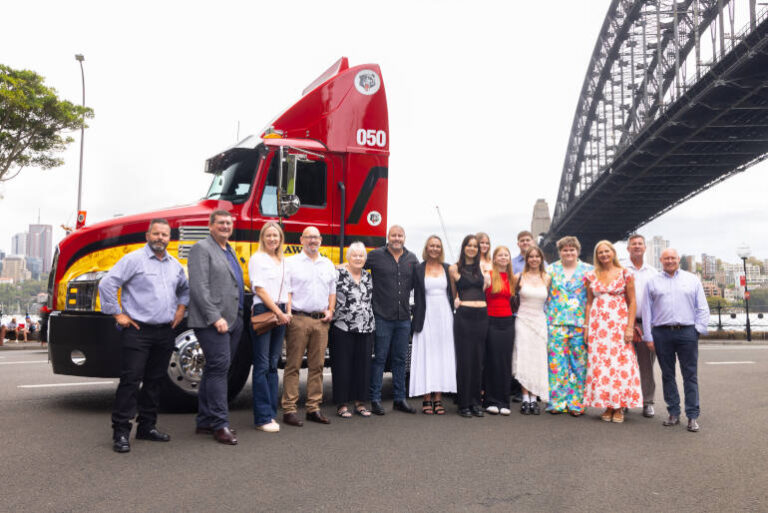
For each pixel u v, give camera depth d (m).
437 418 7.02
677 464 5.08
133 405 5.40
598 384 7.04
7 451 5.23
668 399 6.84
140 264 5.44
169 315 5.55
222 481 4.47
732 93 43.78
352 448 5.49
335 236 7.63
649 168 61.31
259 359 6.23
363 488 4.35
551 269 7.64
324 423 6.59
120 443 5.25
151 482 4.43
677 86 50.94
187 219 7.11
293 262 6.52
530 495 4.25
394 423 6.66
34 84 21.69
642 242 7.74
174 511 3.85
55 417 6.64
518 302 7.64
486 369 7.57
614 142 75.00
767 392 9.16
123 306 5.46
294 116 7.70
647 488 4.43
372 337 7.17
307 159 7.28
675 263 6.73
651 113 60.09
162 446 5.48
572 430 6.43
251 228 7.25
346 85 7.87
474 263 7.38
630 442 5.88
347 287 6.96
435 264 7.46
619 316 7.12
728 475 4.77
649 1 64.31
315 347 6.65
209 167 7.87
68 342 6.61
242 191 7.34
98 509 3.87
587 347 7.36
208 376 5.72
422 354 7.29
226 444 5.58
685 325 6.64
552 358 7.45
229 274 5.83
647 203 79.81
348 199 7.70
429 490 4.33
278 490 4.29
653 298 6.93
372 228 7.80
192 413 7.01
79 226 8.07
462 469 4.86
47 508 3.87
